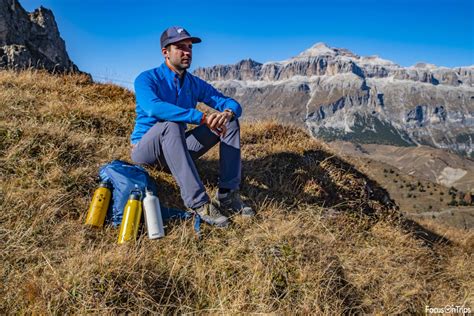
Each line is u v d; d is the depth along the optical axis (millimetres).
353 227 6137
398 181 119688
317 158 8000
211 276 4199
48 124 6445
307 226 5426
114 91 10000
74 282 3674
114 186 4789
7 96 7398
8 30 26953
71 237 4434
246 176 6535
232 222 5121
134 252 4141
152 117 5406
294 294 4215
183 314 3770
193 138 5480
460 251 7637
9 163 5395
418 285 5043
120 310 3639
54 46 31125
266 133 8555
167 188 5586
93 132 6910
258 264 4371
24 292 3604
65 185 5238
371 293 4672
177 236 4637
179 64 5301
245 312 3805
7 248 4078
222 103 5605
